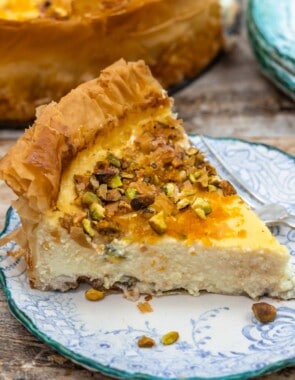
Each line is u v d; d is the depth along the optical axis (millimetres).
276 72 693
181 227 494
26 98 664
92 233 485
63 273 496
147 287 500
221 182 525
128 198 504
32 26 635
